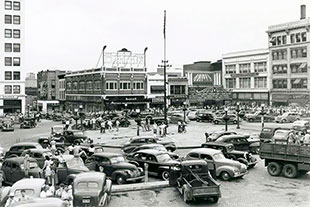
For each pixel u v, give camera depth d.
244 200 17.95
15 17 89.50
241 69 99.12
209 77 110.25
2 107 88.56
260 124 56.09
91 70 88.81
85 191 15.95
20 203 13.23
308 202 17.44
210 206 17.12
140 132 47.34
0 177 16.34
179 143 36.44
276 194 18.92
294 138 27.28
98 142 38.22
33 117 65.75
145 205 17.48
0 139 44.50
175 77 94.38
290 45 84.50
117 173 20.73
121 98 85.25
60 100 112.06
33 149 25.19
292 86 84.56
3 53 88.62
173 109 82.69
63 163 20.41
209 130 48.56
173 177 20.05
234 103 100.38
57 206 12.82
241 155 24.67
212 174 20.39
